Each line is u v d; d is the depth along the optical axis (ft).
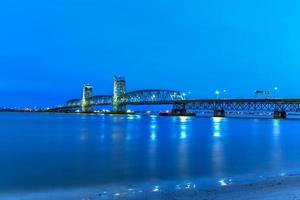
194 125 473.67
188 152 154.61
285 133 300.40
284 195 66.49
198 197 66.85
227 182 83.20
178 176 94.27
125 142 208.64
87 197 70.90
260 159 130.52
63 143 203.00
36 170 108.17
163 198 67.36
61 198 70.85
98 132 308.40
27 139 232.94
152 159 130.52
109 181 88.38
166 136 261.03
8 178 94.17
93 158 135.23
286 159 130.93
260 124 512.22
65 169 109.50
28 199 70.69
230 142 208.95
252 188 74.13
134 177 93.66
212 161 124.77
